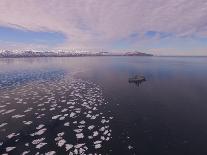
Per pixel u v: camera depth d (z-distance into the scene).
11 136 11.43
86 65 74.19
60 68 59.19
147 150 9.87
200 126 12.68
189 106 17.11
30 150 9.88
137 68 58.06
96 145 10.34
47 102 18.56
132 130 12.20
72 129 12.39
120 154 9.53
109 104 17.86
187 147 10.10
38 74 42.09
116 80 33.06
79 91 23.61
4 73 43.81
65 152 9.68
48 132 11.96
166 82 30.42
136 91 23.67
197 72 45.34
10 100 19.36
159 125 12.95
